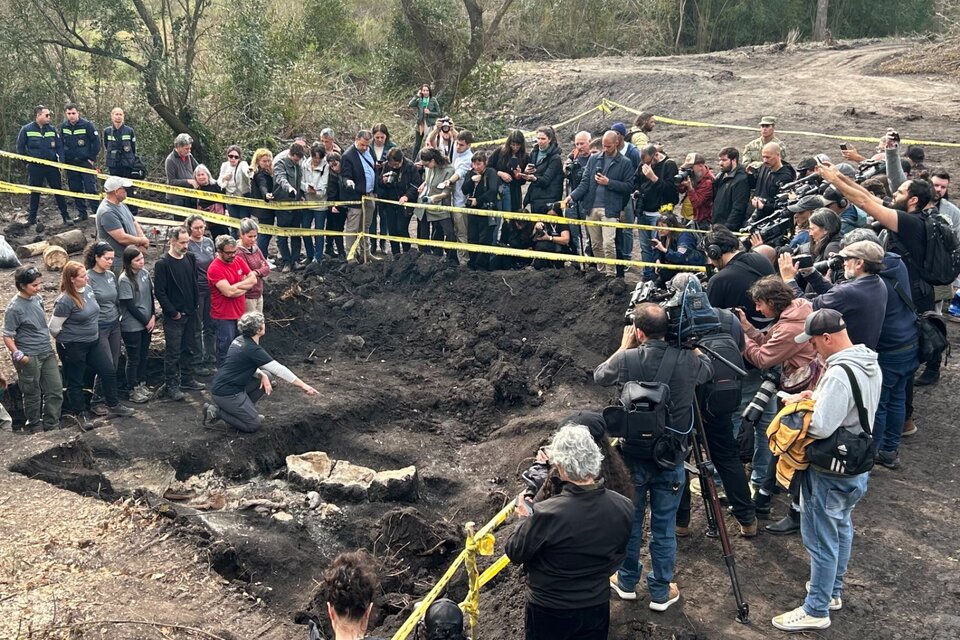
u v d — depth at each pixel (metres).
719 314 6.52
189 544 6.80
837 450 5.29
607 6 36.16
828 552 5.52
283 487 8.30
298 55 22.91
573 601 4.61
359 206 12.66
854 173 9.87
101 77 19.27
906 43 32.75
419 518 7.58
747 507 6.57
